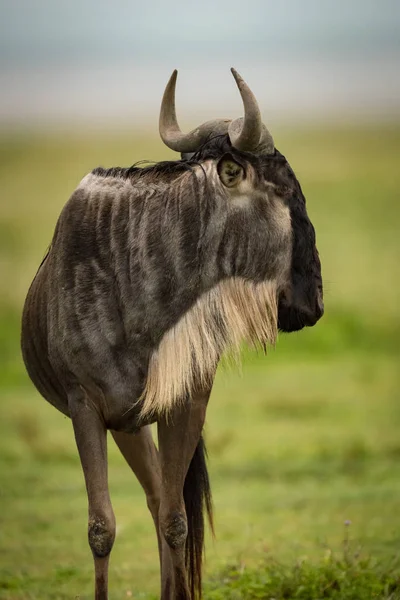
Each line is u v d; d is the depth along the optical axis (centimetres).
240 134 2559
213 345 2597
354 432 5856
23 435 5712
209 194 2578
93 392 2619
